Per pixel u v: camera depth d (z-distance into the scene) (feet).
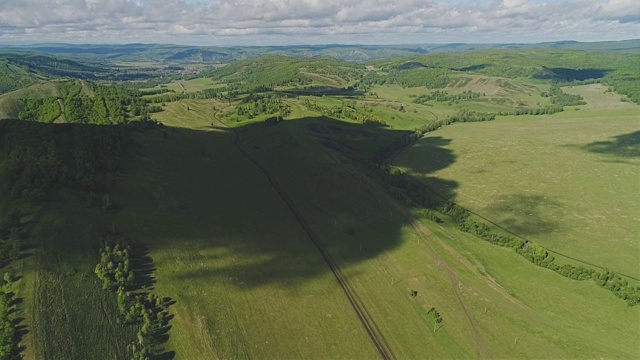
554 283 372.38
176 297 296.51
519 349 292.40
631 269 413.18
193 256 347.77
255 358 261.44
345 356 272.51
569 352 291.79
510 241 444.96
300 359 265.75
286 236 414.62
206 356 256.32
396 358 276.41
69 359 233.96
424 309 327.26
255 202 483.51
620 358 287.89
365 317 311.68
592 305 342.64
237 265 350.02
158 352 252.83
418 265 384.68
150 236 356.79
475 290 354.13
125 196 411.34
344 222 462.19
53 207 352.49
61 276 286.87
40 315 254.47
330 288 339.98
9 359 226.58
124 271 299.58
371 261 386.73
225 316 290.15
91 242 327.26
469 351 288.30
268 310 303.89
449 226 483.92
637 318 328.08
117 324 264.11
